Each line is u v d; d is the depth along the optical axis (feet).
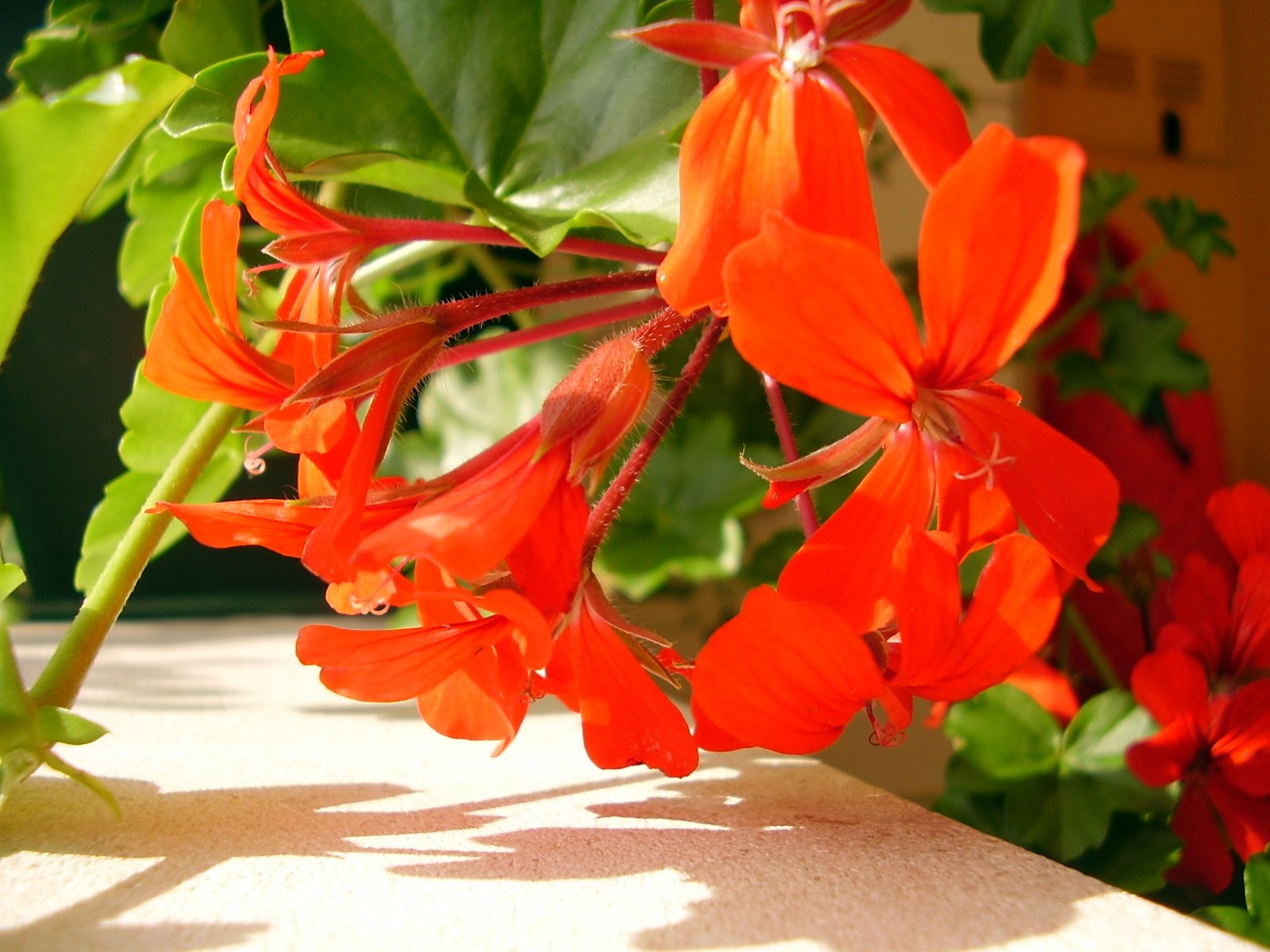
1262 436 1.48
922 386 0.41
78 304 1.22
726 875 0.43
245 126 0.46
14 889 0.41
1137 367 1.01
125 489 0.77
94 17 0.83
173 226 0.94
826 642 0.42
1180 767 0.58
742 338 0.37
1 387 1.21
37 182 0.46
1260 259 1.49
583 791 0.54
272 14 1.08
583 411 0.43
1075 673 0.81
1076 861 0.61
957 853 0.45
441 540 0.38
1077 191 0.36
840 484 0.99
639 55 0.63
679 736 0.45
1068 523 0.42
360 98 0.63
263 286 0.89
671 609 1.31
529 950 0.37
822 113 0.42
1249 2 1.51
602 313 0.57
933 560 0.42
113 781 0.55
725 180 0.42
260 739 0.65
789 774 0.58
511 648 0.47
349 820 0.49
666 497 0.90
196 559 1.45
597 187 0.62
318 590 1.49
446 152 0.64
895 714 0.43
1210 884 0.59
